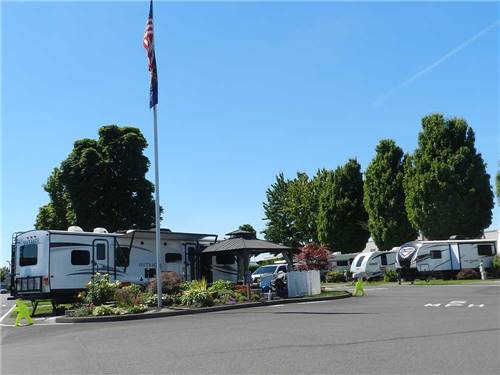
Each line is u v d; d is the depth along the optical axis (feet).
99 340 41.32
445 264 125.59
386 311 55.01
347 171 180.24
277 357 30.22
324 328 42.55
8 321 68.18
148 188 145.79
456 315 48.24
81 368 29.86
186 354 32.58
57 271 74.08
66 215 148.36
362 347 32.45
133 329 47.85
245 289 77.15
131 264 83.56
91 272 77.82
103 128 145.28
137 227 142.20
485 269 127.13
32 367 31.17
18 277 75.15
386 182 160.45
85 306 66.08
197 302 67.15
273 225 216.74
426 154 141.18
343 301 73.31
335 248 177.78
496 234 162.81
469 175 136.15
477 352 29.63
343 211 177.58
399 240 157.28
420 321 44.68
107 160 141.18
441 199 136.15
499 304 56.75
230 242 88.79
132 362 30.83
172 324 50.75
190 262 93.04
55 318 65.31
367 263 141.18
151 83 67.15
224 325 47.73
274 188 219.61
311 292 84.94
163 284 73.61
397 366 26.61
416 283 117.80
